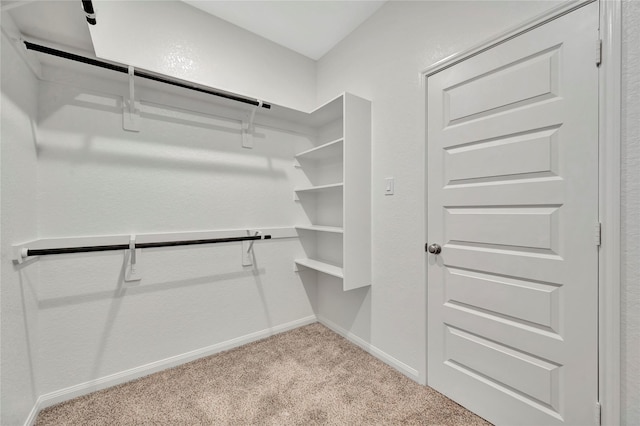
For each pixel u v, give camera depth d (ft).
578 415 3.65
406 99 5.78
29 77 4.52
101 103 5.43
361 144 6.42
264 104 6.63
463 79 4.80
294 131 8.20
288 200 8.11
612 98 3.34
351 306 7.38
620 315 3.33
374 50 6.53
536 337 4.02
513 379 4.26
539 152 3.94
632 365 3.26
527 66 4.04
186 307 6.42
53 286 4.95
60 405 4.92
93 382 5.32
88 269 5.29
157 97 6.03
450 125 5.04
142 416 4.71
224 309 6.99
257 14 6.64
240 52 7.07
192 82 5.72
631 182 3.26
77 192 5.19
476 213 4.69
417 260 5.58
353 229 6.30
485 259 4.57
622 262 3.31
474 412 4.75
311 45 7.84
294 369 6.10
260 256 7.59
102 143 5.44
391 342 6.20
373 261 6.57
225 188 7.01
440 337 5.27
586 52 3.53
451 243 5.08
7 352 3.77
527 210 4.10
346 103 6.15
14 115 4.01
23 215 4.28
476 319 4.71
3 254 3.69
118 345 5.60
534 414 4.05
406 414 4.75
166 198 6.17
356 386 5.50
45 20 3.99
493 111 4.43
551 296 3.87
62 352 5.03
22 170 4.25
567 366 3.74
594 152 3.49
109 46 5.34
